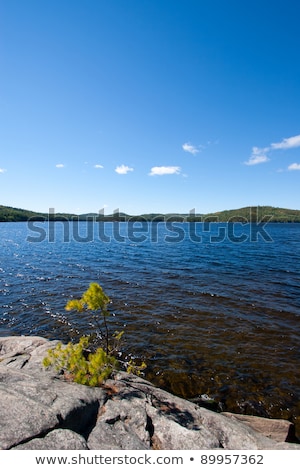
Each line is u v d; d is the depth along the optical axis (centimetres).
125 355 1450
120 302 2236
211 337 1642
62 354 937
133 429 703
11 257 4525
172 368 1336
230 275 3134
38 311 2084
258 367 1341
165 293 2461
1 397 681
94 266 3725
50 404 683
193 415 835
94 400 774
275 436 868
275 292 2483
